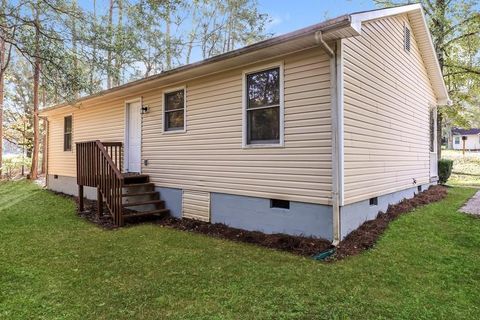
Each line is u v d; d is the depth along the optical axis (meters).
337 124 4.64
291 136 5.16
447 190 10.05
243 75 5.84
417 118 8.98
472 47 14.83
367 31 5.75
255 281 3.53
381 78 6.39
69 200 9.81
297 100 5.10
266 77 5.56
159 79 6.94
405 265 3.91
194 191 6.82
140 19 8.38
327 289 3.29
